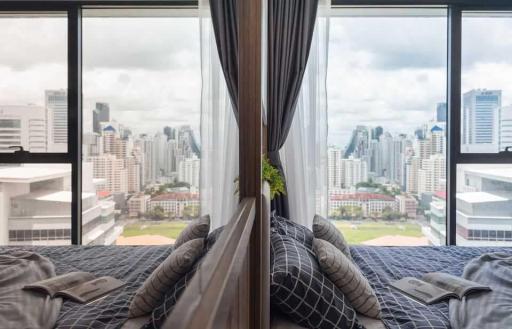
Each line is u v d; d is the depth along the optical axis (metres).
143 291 1.28
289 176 3.09
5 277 1.52
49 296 1.33
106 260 1.99
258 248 1.17
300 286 1.45
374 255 2.29
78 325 1.17
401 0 3.19
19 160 3.34
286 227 2.14
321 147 3.03
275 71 2.95
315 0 2.97
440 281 1.75
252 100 1.17
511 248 2.38
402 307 1.57
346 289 1.54
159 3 3.30
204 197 3.07
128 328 1.17
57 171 3.35
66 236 3.38
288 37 2.96
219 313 0.50
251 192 1.18
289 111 2.96
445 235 3.40
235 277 0.68
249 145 1.18
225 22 2.98
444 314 1.50
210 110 3.06
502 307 1.46
